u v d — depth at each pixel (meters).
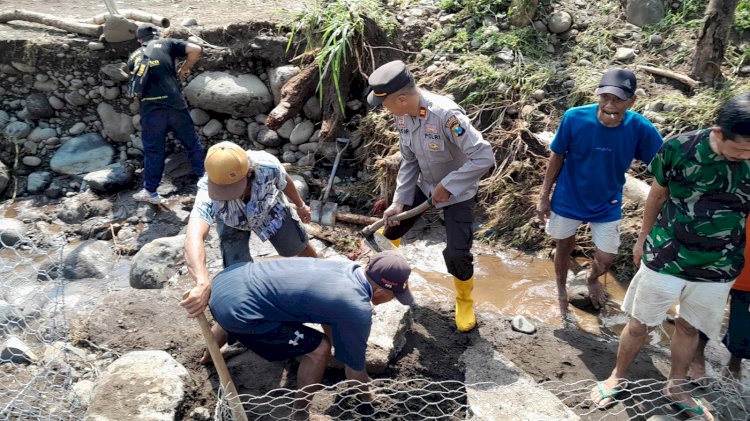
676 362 3.41
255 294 2.97
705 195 2.90
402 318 3.91
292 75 6.19
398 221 4.08
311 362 3.17
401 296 3.12
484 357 3.87
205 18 6.73
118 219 5.66
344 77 6.06
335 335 3.01
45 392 3.45
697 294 3.10
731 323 3.42
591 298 4.50
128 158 6.34
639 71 5.97
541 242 5.28
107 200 5.84
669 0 6.46
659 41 6.18
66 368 3.64
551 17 6.37
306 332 3.12
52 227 5.59
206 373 3.66
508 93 5.85
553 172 4.04
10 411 3.25
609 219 4.05
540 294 4.73
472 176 3.62
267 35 6.40
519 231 5.34
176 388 3.30
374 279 3.05
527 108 5.75
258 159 3.46
